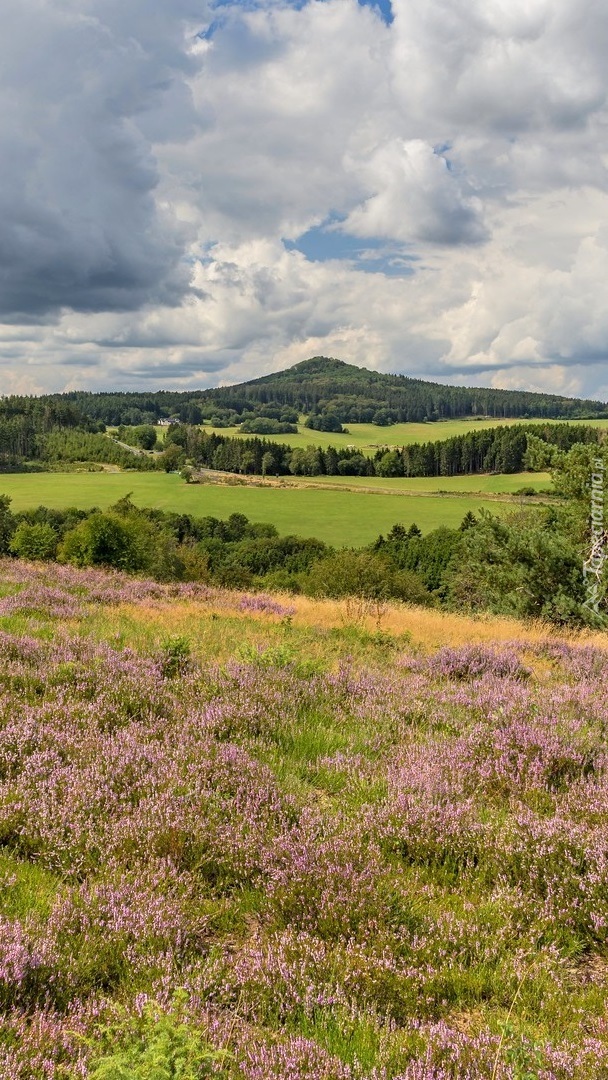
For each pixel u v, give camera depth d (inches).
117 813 196.1
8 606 501.0
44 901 155.0
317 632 556.1
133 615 550.0
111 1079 97.4
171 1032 108.7
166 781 212.1
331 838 190.2
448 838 194.9
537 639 581.3
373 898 162.1
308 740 266.1
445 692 346.6
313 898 161.9
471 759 249.8
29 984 126.6
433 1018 132.0
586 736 273.3
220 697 295.9
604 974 150.4
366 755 255.3
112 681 301.7
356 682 345.4
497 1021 128.6
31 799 193.6
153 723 265.1
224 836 184.1
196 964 138.7
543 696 343.6
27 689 287.9
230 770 223.3
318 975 139.6
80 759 223.0
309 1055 115.0
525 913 166.6
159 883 165.3
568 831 195.6
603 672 447.2
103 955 137.6
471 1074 113.7
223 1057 109.8
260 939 154.6
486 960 148.7
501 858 187.5
